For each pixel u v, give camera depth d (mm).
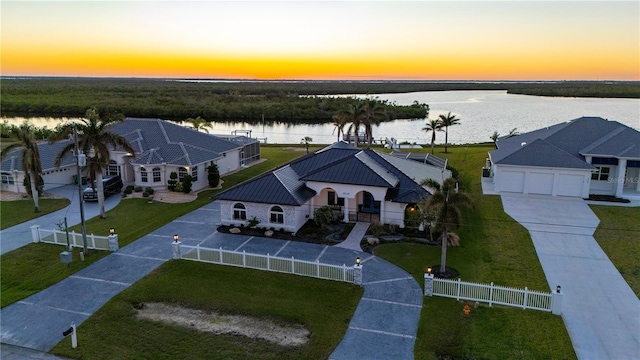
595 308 23188
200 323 21953
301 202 33125
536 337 20531
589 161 43406
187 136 52844
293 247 31109
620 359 19078
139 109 130625
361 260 29047
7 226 35344
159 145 48906
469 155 65688
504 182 44656
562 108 168250
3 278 26922
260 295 24469
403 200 33750
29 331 21531
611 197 42500
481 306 23297
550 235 33219
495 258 29453
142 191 45656
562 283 25906
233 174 54281
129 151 37031
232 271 27297
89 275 27062
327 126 118688
